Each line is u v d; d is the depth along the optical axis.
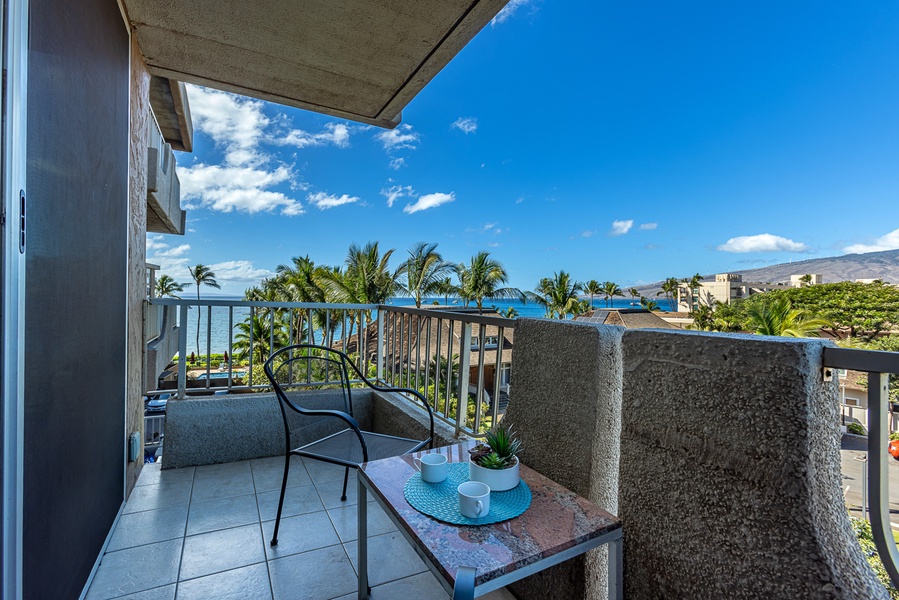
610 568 1.04
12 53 0.89
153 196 3.85
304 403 2.89
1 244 0.86
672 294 46.81
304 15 2.11
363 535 1.42
